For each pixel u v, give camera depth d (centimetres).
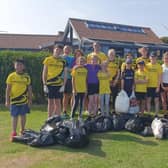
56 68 958
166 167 651
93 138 852
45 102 1438
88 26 3881
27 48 4453
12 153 728
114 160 688
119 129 929
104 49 3416
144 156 716
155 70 1090
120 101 1073
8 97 830
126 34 4128
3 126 980
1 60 1405
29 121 1046
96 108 1070
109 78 1074
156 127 866
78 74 996
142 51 1121
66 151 742
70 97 1120
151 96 1102
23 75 839
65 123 793
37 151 742
